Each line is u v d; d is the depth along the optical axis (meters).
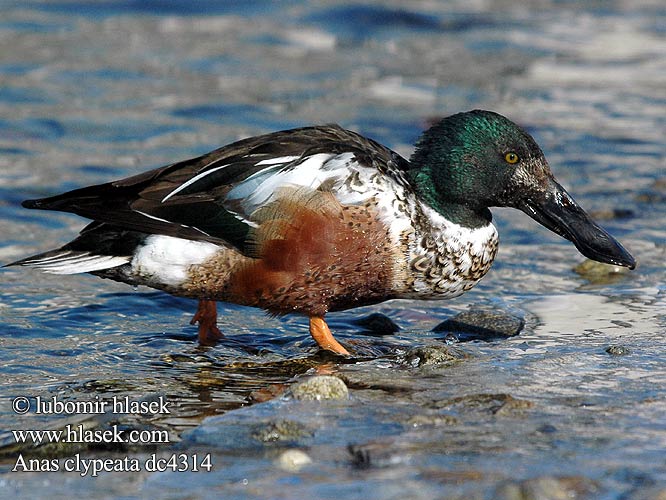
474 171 10.96
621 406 8.88
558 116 19.95
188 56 22.42
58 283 12.80
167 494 7.42
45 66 21.20
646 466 7.62
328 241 10.41
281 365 10.57
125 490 7.50
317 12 25.48
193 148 17.64
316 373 10.20
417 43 24.12
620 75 22.45
